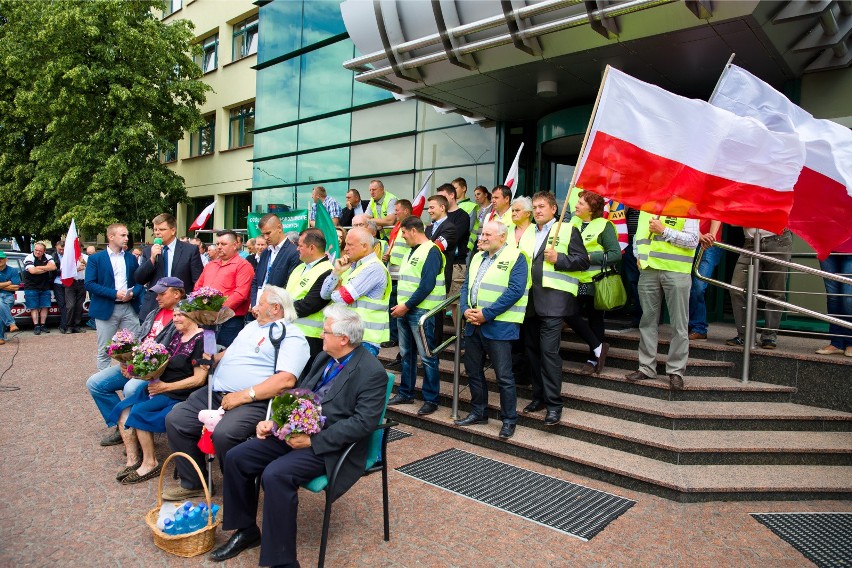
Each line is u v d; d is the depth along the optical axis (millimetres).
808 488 4004
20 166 18172
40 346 9867
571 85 7547
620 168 4516
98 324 6453
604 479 4301
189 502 3506
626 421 4914
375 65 7469
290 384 3809
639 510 3863
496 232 4961
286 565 2992
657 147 4469
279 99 14320
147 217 16734
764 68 6484
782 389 5078
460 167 10078
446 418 5414
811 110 6602
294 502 3023
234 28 19031
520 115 9156
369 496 4074
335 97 12617
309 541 3445
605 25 5473
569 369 5695
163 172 17625
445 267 6574
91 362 8477
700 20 5305
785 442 4453
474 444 5102
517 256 4891
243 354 3994
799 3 5137
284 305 4000
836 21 5598
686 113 4430
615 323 7164
